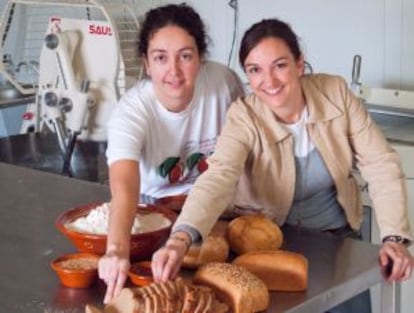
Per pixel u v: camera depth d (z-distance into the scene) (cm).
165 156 203
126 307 132
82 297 147
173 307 130
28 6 379
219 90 210
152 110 195
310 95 190
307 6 337
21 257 168
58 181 227
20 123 385
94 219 165
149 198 203
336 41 331
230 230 164
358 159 193
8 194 214
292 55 183
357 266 160
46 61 289
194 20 187
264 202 190
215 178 169
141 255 160
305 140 190
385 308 167
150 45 186
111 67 285
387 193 182
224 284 138
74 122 284
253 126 184
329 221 197
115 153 182
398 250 167
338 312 208
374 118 301
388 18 315
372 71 324
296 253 160
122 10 336
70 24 289
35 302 145
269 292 146
